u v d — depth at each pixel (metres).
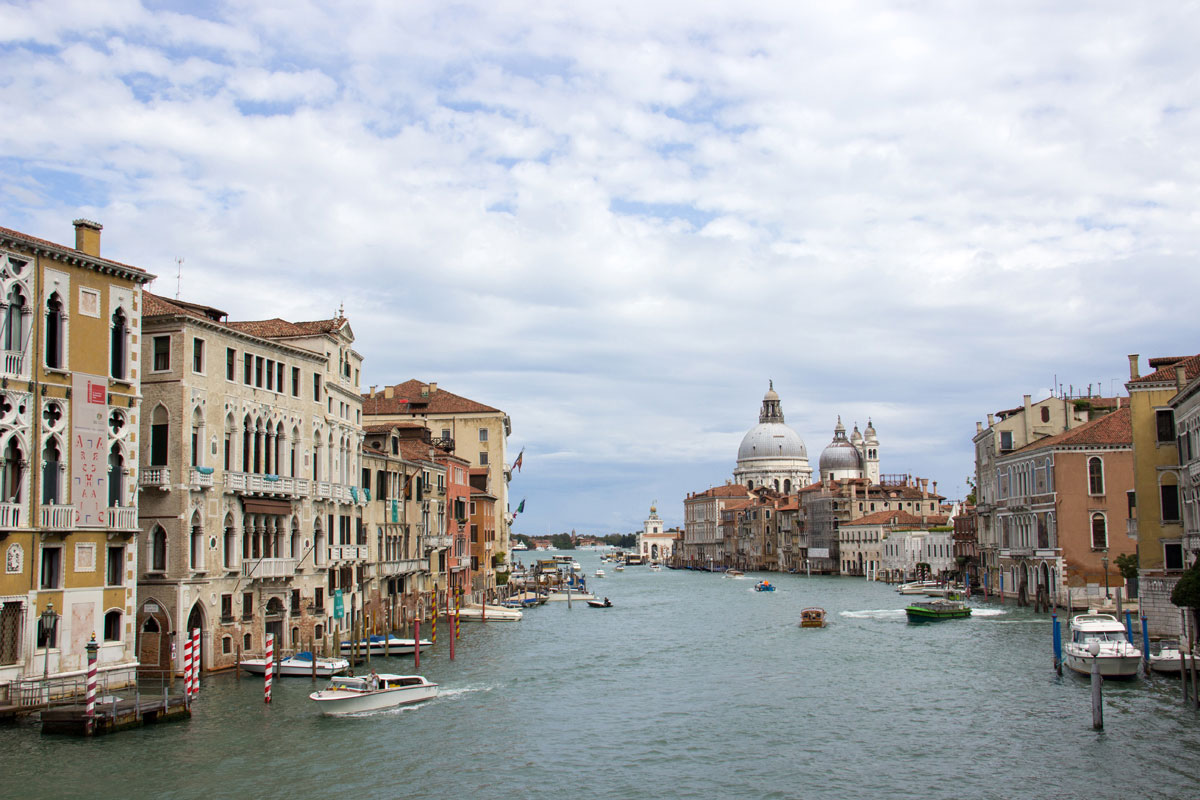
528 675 51.53
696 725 39.22
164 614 42.75
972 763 32.94
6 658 34.56
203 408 44.34
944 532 140.38
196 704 39.59
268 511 48.62
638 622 86.62
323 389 54.38
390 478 65.69
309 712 39.19
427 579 75.19
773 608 103.69
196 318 43.66
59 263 36.75
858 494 191.38
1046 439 85.31
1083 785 30.12
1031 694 44.12
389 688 41.25
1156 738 34.94
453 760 33.44
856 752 34.78
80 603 37.00
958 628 73.94
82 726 33.78
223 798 28.86
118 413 39.34
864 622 83.75
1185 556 52.56
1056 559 79.00
